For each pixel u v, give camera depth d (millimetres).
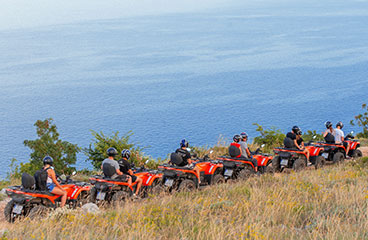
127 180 18969
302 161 25938
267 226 13859
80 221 14586
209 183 22109
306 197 17359
